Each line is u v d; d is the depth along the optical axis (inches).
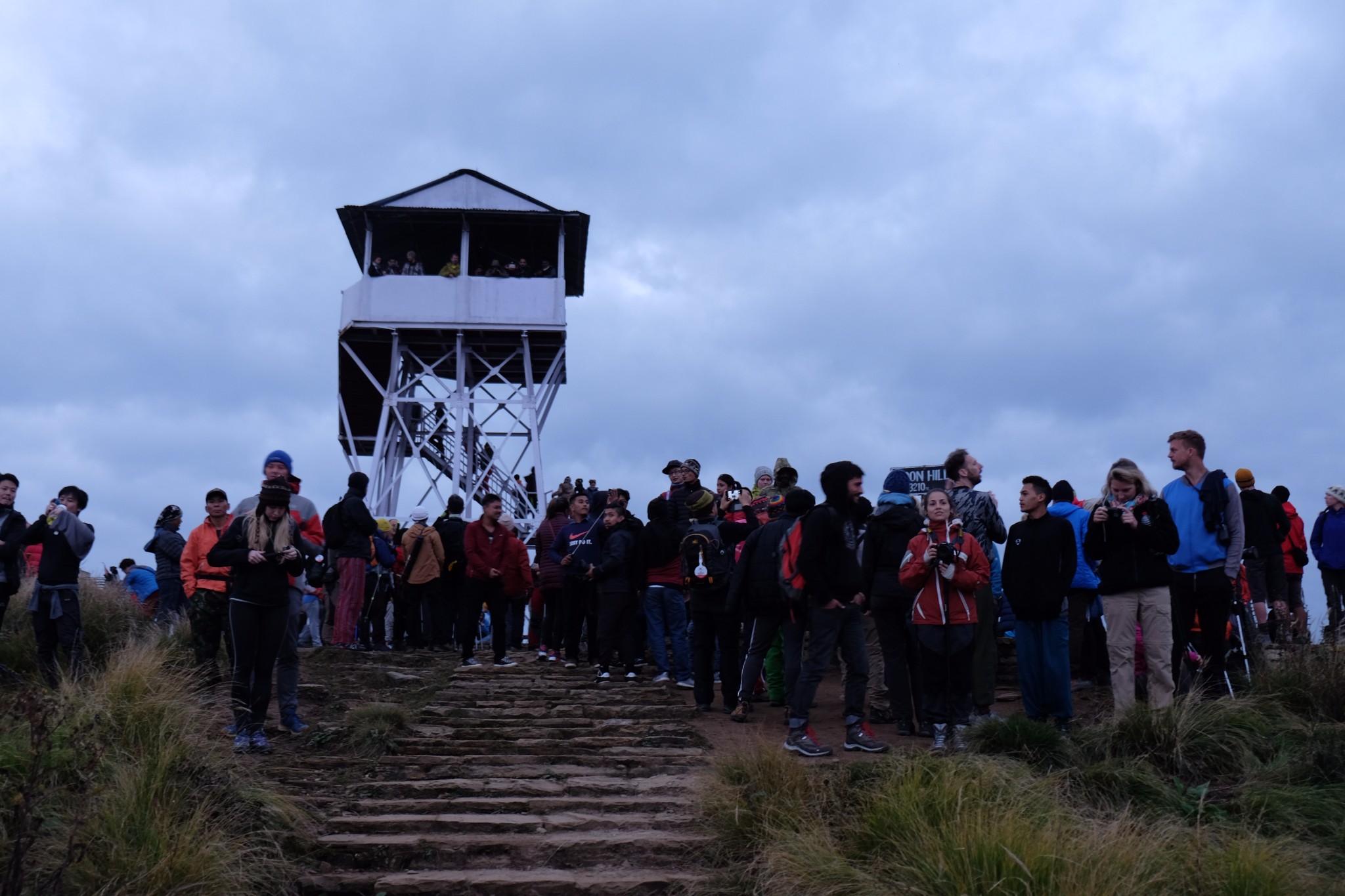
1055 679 315.6
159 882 200.1
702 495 396.2
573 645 474.3
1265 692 328.2
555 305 947.3
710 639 378.3
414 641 534.6
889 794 237.9
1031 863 204.4
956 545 311.1
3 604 363.3
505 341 962.7
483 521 474.3
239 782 252.5
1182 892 205.3
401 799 271.6
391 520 597.0
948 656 309.1
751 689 350.3
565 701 388.2
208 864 207.9
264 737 305.0
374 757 304.5
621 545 430.9
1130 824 228.2
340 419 1032.8
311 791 275.4
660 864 234.8
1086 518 384.5
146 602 519.2
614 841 239.0
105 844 209.8
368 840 238.7
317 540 360.2
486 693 401.4
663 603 426.6
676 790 277.3
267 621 303.9
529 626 611.8
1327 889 210.7
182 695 287.6
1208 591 331.0
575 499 490.0
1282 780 268.8
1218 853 217.0
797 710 303.1
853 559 308.0
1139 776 261.3
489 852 238.2
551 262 1021.2
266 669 303.4
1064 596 316.2
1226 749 279.0
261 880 214.5
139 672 287.1
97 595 445.1
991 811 225.8
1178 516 338.0
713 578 372.8
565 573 475.5
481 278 948.0
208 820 230.2
